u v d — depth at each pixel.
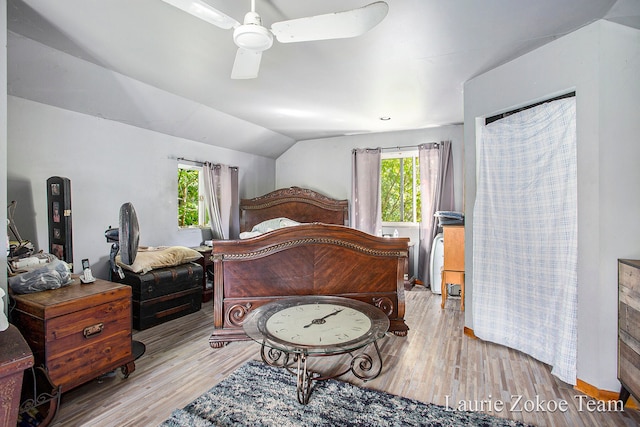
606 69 1.94
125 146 3.64
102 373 2.02
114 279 3.20
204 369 2.29
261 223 4.91
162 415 1.78
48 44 2.38
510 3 1.84
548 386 2.09
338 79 3.02
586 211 2.03
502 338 2.64
